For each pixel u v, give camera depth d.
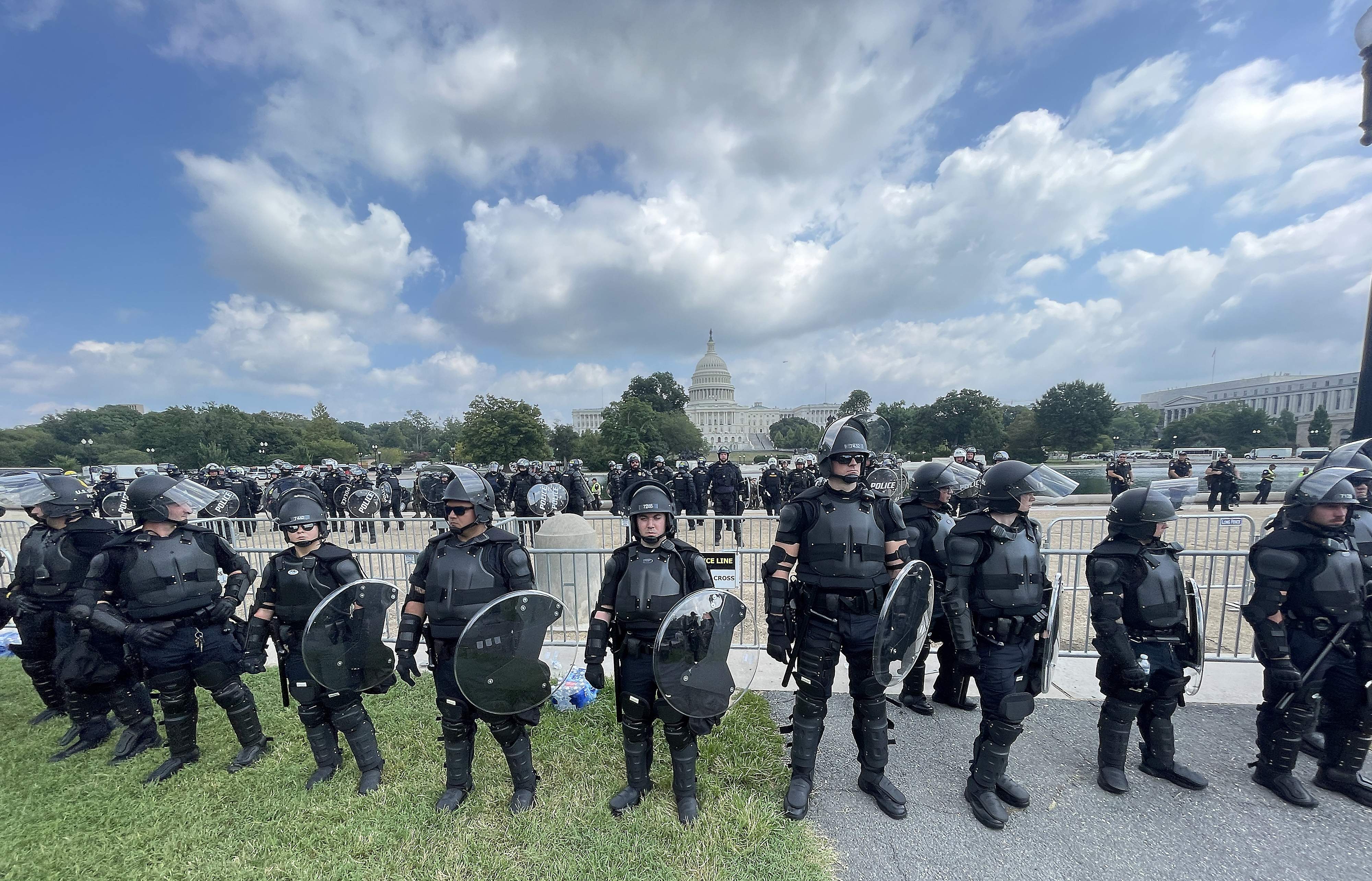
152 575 3.65
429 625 3.40
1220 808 3.39
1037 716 4.51
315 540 3.65
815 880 2.81
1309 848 3.06
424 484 3.69
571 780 3.71
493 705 3.24
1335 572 3.36
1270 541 3.46
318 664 3.40
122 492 12.93
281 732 4.41
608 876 2.85
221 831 3.29
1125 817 3.32
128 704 4.21
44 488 4.39
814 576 3.40
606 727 4.36
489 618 3.22
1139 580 3.50
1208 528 7.06
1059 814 3.36
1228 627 6.69
